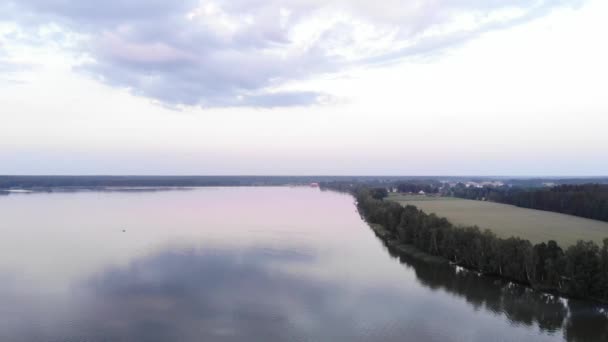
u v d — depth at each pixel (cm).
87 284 6031
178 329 4572
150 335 4422
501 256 6462
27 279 6256
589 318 5006
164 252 8031
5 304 5238
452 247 7294
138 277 6375
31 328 4550
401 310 5209
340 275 6625
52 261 7312
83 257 7612
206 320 4806
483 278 6506
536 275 5972
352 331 4600
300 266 7106
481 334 4588
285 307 5238
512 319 4978
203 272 6644
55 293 5650
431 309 5250
